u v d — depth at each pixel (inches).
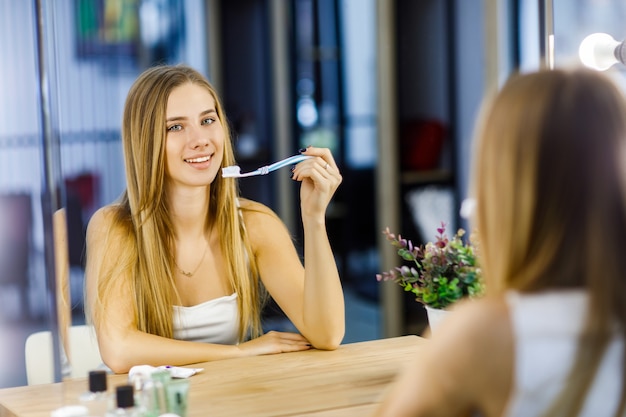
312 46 195.8
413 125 195.3
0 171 202.7
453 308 86.0
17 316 204.5
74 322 195.2
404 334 202.2
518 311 49.1
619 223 49.4
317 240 96.8
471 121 186.5
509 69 179.9
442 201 194.1
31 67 203.0
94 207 198.8
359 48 197.3
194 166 98.7
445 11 188.7
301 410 73.5
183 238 104.0
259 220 109.0
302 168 97.0
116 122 199.2
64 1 193.5
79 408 71.2
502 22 178.5
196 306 102.7
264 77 197.2
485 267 53.5
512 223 50.7
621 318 49.1
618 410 49.4
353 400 76.1
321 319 94.9
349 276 199.2
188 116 98.7
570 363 48.6
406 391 51.4
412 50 194.2
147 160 99.4
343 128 198.1
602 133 49.6
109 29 196.7
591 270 48.9
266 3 194.5
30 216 205.2
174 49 197.0
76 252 196.4
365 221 199.5
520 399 48.9
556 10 163.9
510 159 50.6
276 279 105.7
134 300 99.3
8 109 203.0
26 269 204.7
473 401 50.3
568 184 49.4
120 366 93.2
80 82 196.1
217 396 78.2
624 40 90.0
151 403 70.0
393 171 197.3
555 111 49.9
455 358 49.8
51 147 73.3
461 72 187.5
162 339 94.2
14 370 191.6
